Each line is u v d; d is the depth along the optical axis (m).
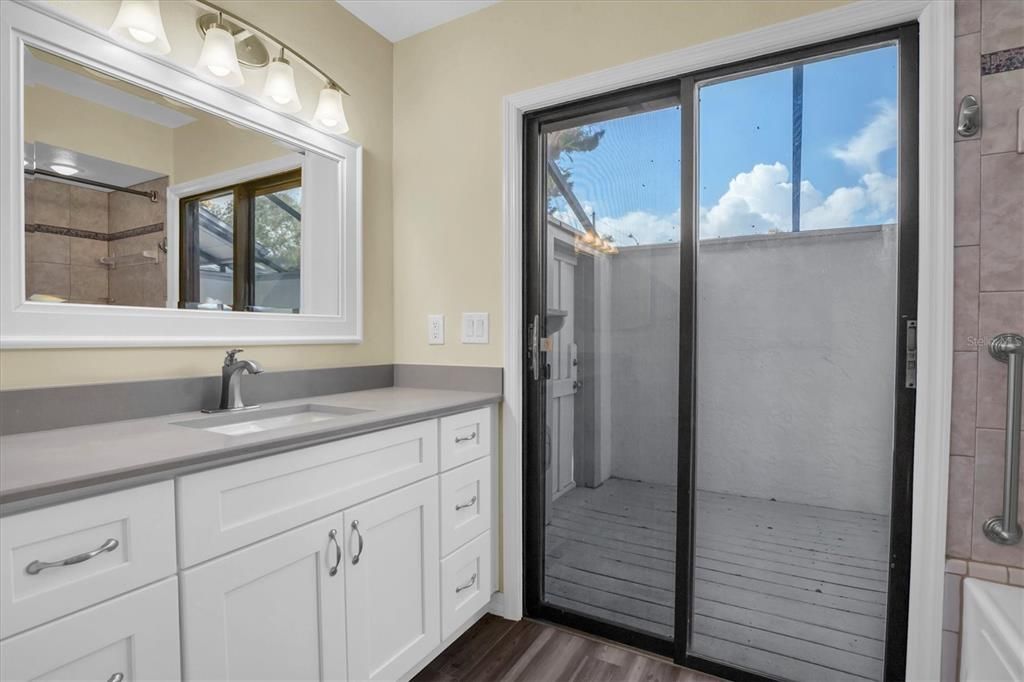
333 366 1.91
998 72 1.23
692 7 1.59
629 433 1.80
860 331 1.45
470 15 2.00
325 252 1.88
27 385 1.15
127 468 0.84
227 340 1.55
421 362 2.12
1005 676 1.03
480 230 1.98
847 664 1.47
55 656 0.77
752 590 1.60
